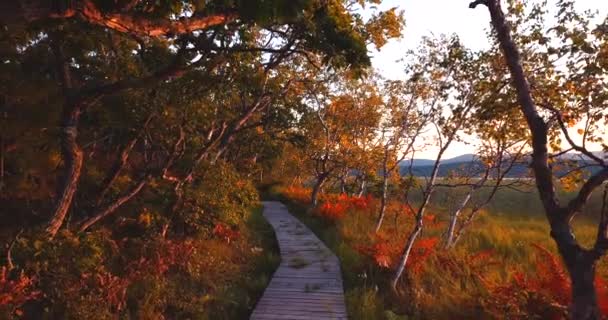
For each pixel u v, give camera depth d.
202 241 11.30
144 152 11.62
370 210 18.52
